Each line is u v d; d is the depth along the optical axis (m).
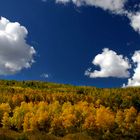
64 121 143.75
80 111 155.25
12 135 33.56
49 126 144.75
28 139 33.31
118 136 144.62
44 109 158.88
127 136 150.12
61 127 143.00
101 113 148.88
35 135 35.94
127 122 155.12
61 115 151.62
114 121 151.38
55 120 142.75
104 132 143.38
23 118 151.75
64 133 140.62
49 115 150.12
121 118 155.75
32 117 145.12
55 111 158.12
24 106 156.50
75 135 50.69
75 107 160.00
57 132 141.12
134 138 150.75
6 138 31.28
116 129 150.88
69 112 152.12
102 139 138.00
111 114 163.62
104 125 146.12
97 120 146.00
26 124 144.62
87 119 145.00
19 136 33.19
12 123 151.62
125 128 152.75
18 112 153.25
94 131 143.50
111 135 142.38
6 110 161.75
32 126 142.62
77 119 151.00
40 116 145.12
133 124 154.62
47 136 36.75
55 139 36.78
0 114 159.38
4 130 38.88
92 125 144.62
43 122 144.50
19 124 150.62
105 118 147.62
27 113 148.62
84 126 143.38
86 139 49.16
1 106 161.75
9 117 152.75
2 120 151.50
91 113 155.75
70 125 142.50
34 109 158.88
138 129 153.00
